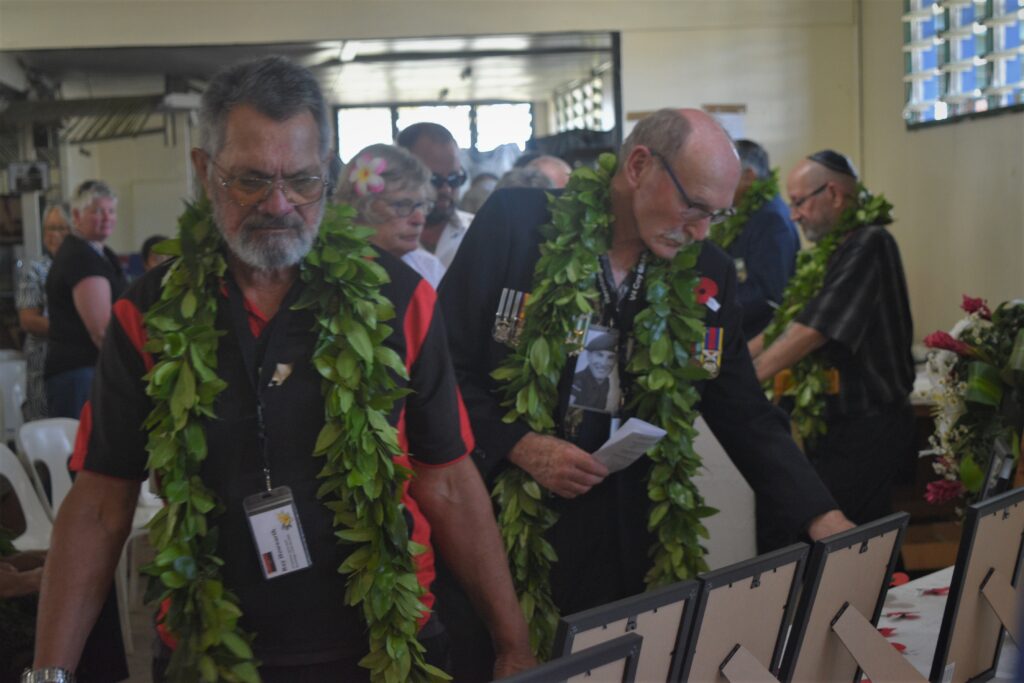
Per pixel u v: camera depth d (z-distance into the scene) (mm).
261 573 1616
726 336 2281
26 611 2480
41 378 6094
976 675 1846
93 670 2453
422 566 1800
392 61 7250
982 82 4488
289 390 1629
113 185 8133
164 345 1592
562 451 2107
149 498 4566
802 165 3770
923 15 5336
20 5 6371
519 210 2258
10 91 7242
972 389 2293
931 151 5062
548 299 2154
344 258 1666
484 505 1849
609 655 1150
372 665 1622
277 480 1613
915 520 4355
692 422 2211
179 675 1570
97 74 7410
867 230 3559
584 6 6434
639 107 6504
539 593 2162
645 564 2238
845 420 3572
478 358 2236
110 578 1710
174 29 6430
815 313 3477
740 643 1398
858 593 1612
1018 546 1881
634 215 2168
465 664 2174
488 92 8711
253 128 1557
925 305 5168
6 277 7379
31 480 4352
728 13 6426
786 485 2271
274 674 1624
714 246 2318
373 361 1646
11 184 7555
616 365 2215
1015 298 4164
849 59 6375
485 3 6453
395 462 1706
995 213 4320
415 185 3309
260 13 6445
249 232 1580
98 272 5078
